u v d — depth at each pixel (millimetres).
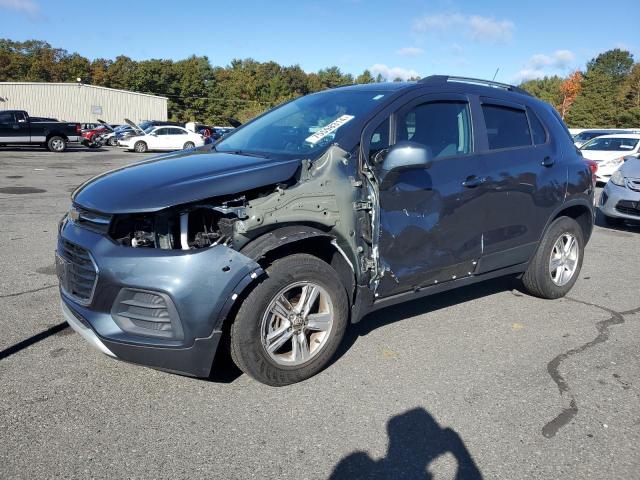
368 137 3697
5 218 8695
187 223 3107
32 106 48156
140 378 3543
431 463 2799
